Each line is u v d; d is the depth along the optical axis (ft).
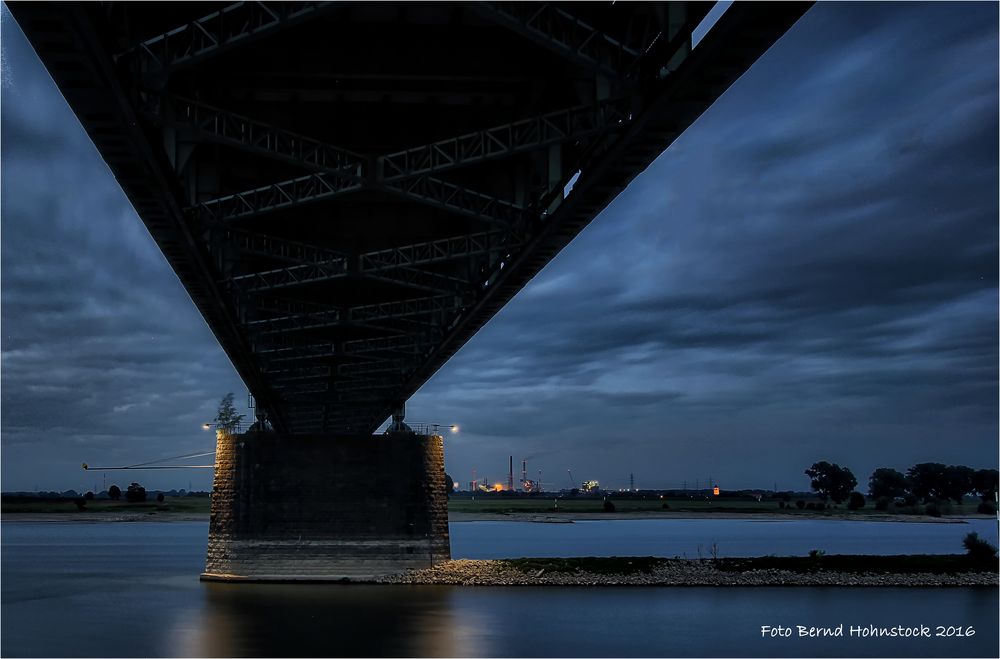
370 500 215.92
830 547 465.88
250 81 96.53
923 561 236.43
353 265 130.82
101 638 164.14
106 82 67.87
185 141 97.35
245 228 132.05
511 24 69.56
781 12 60.08
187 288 123.65
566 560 231.50
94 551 445.37
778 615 186.19
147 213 95.81
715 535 626.23
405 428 224.12
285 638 158.10
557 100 97.50
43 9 57.00
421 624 169.99
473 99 101.04
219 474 220.64
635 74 77.05
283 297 162.81
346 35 92.94
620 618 180.34
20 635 169.17
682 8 71.97
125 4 76.18
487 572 219.20
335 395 231.30
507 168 117.08
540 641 158.20
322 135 106.32
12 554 418.31
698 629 171.42
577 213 98.43
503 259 125.59
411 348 186.09
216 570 218.79
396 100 100.99
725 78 69.67
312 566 212.84
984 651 160.56
